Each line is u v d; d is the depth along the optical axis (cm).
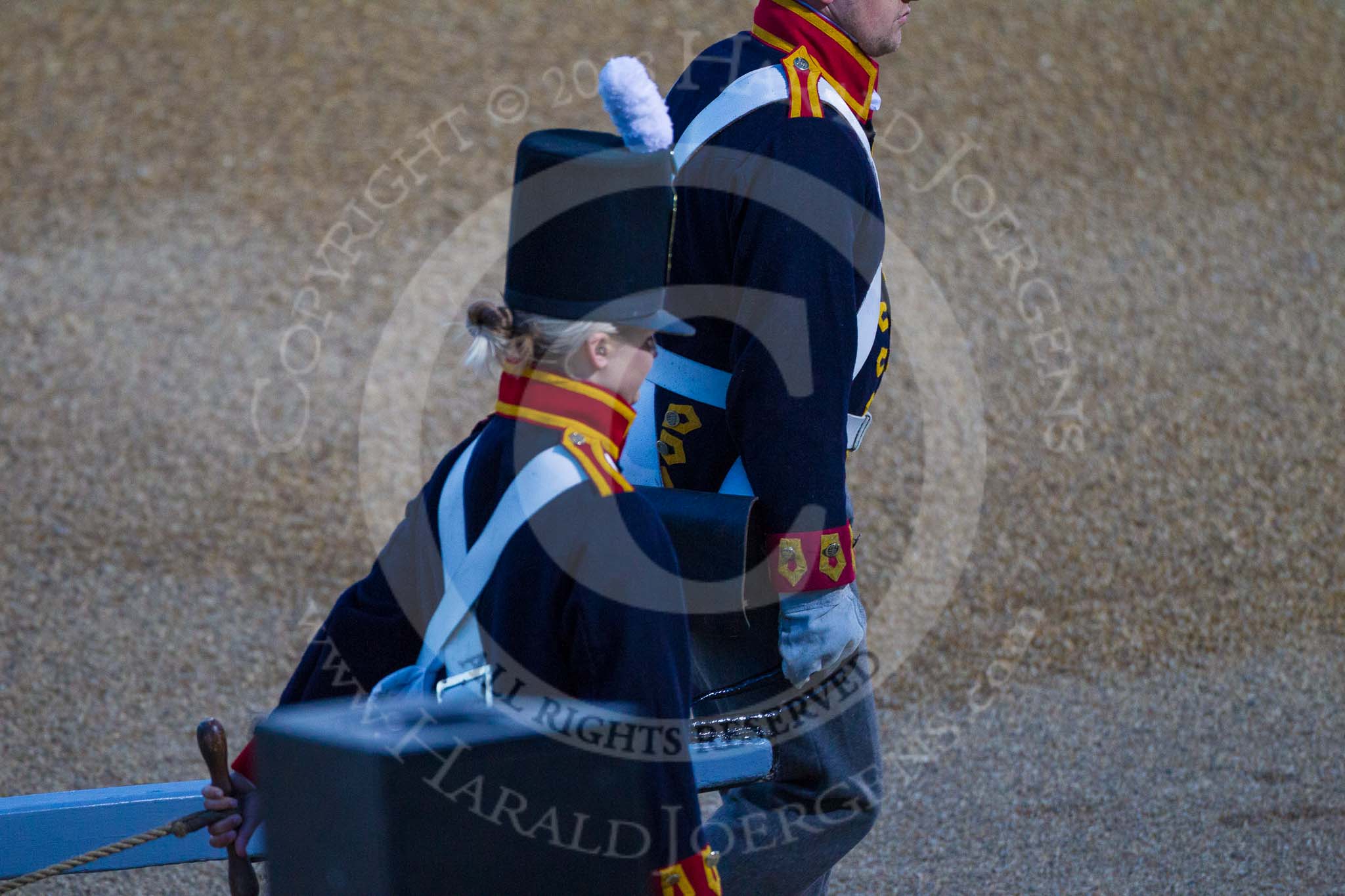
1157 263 2361
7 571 1627
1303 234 2470
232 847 765
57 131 2672
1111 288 2295
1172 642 1544
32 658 1475
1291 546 1717
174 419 1961
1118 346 2155
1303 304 2272
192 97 2759
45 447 1878
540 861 639
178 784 885
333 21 2961
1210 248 2408
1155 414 1989
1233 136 2733
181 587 1622
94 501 1778
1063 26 2981
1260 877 1123
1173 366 2105
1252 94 2855
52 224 2441
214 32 2933
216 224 2448
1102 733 1371
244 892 764
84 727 1364
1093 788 1275
